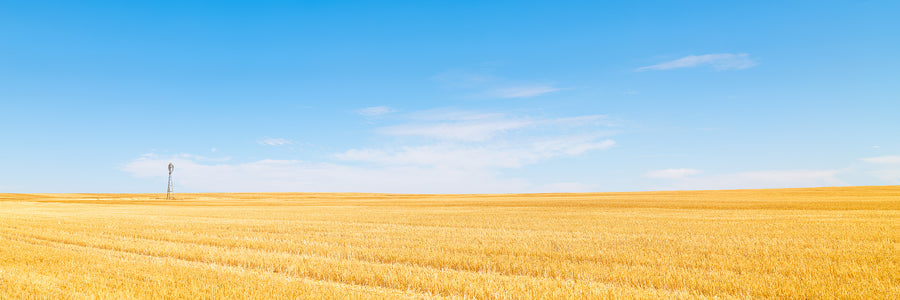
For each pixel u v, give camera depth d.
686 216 31.41
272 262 12.68
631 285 10.16
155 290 9.10
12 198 98.94
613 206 46.91
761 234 19.55
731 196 72.69
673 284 10.01
